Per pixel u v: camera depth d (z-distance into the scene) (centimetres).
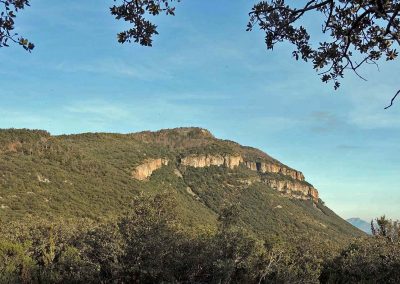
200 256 1584
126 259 1623
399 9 369
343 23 452
